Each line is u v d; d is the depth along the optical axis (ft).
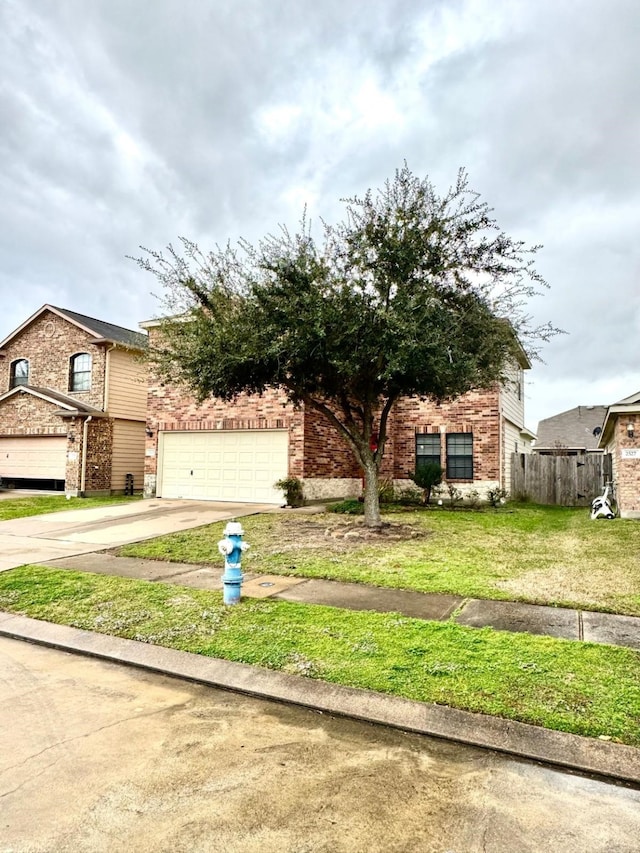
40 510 46.16
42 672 14.02
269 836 7.52
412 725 10.73
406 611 17.56
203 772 9.16
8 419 64.64
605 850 7.27
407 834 7.57
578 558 25.59
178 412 53.21
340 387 33.17
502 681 12.23
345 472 53.57
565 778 9.07
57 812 8.08
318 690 12.25
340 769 9.29
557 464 54.65
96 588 20.90
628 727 10.29
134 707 11.85
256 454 49.47
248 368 30.37
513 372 44.70
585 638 14.99
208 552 27.25
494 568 23.44
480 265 30.14
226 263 30.48
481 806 8.24
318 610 17.48
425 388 32.55
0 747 10.03
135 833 7.60
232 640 15.26
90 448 59.26
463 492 50.31
